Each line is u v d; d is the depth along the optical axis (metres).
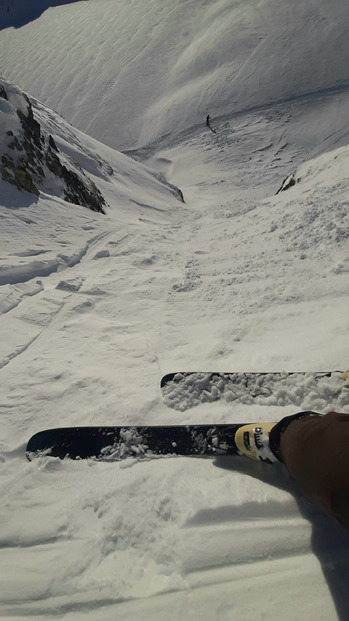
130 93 58.41
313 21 53.34
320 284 3.04
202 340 2.57
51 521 1.39
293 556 1.23
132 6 76.25
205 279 3.68
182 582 1.17
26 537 1.34
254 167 30.83
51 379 2.24
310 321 2.56
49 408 2.00
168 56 62.03
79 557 1.27
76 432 1.77
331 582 1.14
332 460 1.00
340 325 2.39
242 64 51.38
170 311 3.11
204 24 63.94
